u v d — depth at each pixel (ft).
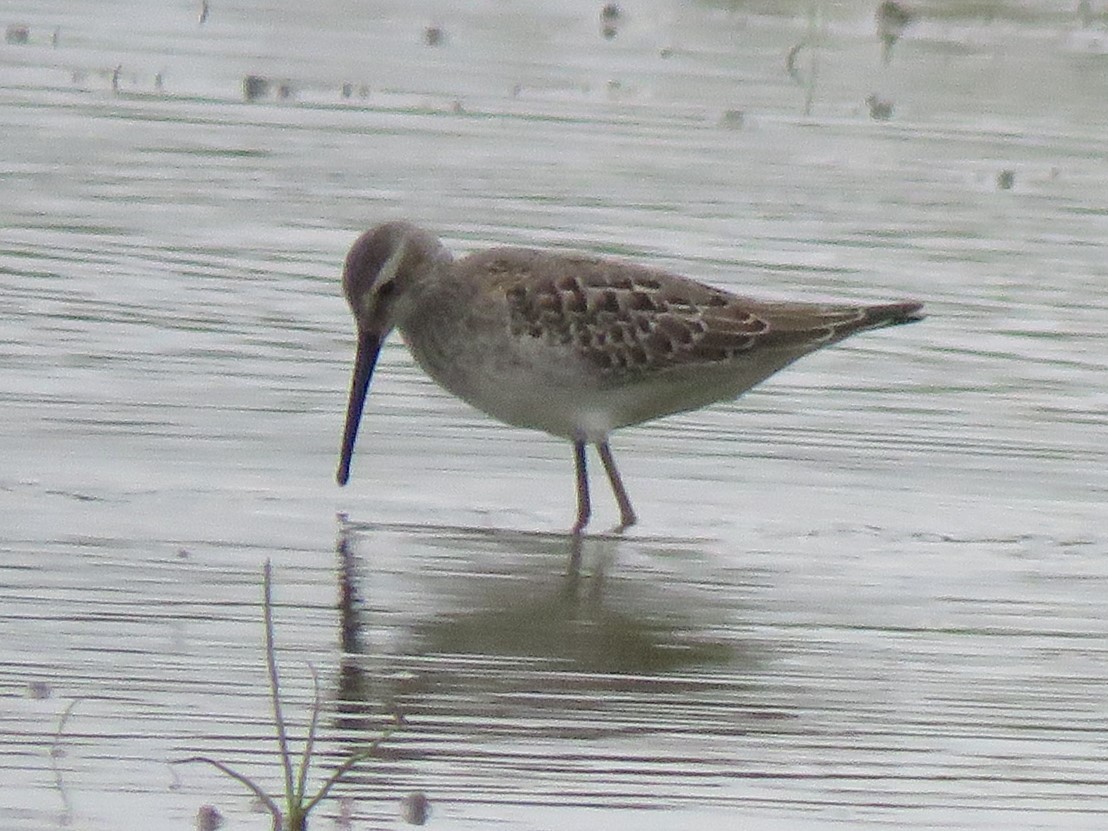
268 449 53.52
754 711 39.60
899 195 78.74
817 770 37.01
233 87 91.20
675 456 55.01
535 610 44.57
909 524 50.72
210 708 38.73
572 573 46.96
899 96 93.09
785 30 103.81
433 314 51.44
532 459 54.44
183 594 44.27
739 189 78.69
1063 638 43.86
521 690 40.27
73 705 38.42
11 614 42.60
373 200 75.51
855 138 86.69
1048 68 98.37
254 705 38.99
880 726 39.06
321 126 85.71
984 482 53.42
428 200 75.61
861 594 46.16
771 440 56.24
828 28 103.76
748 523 50.60
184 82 91.50
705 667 41.81
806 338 52.49
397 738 37.86
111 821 34.17
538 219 73.41
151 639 41.75
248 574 45.68
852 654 42.70
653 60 98.53
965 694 40.68
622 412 51.75
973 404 59.00
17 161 78.38
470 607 44.57
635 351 51.03
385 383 58.95
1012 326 65.41
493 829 34.32
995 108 92.02
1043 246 73.36
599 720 38.99
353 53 98.17
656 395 52.01
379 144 83.35
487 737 38.04
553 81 94.32
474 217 73.46
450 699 39.70
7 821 34.12
